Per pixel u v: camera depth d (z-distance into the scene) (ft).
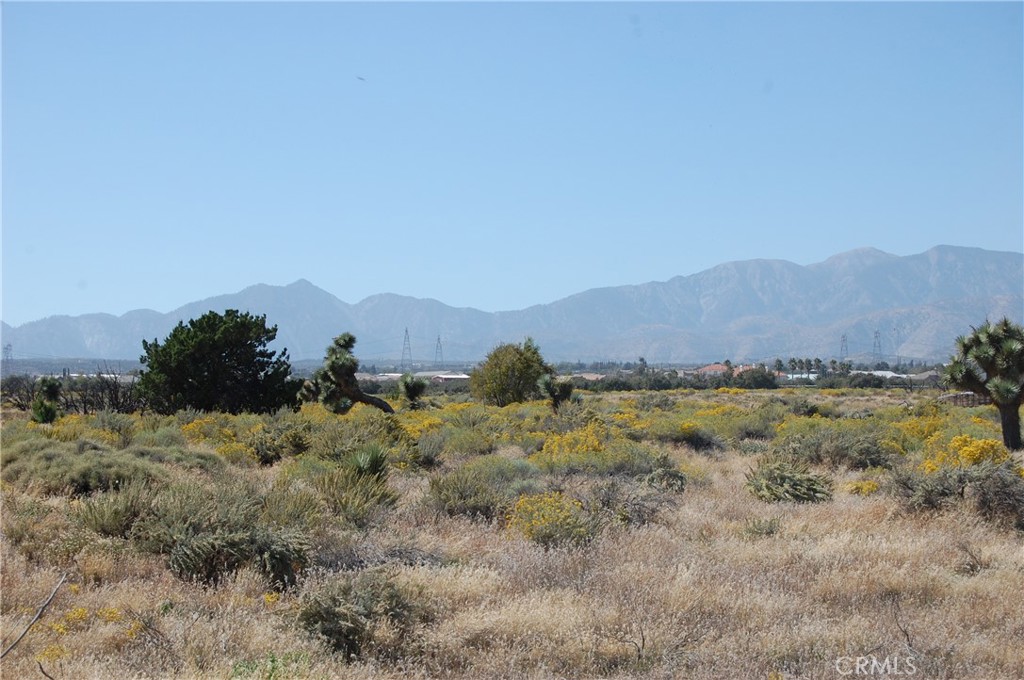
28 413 138.10
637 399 182.29
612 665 27.25
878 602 33.47
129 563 34.30
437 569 35.76
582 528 41.45
